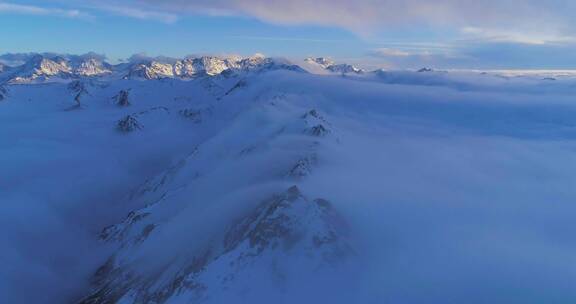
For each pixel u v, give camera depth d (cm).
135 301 8025
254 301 5894
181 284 6900
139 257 10238
